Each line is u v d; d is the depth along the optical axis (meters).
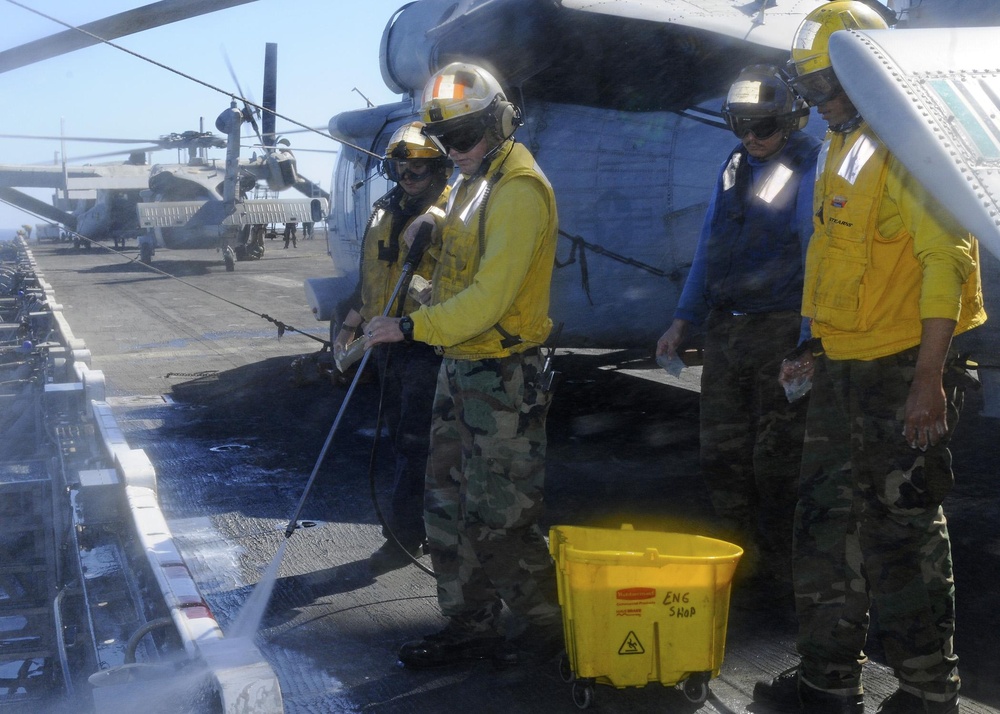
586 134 5.87
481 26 5.19
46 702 4.65
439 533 3.21
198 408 7.97
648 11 5.13
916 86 2.24
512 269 2.76
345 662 3.31
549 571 3.04
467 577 3.19
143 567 3.46
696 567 2.67
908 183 2.39
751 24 5.29
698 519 4.70
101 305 17.44
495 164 2.88
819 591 2.74
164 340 12.51
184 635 2.57
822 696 2.76
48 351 8.34
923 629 2.55
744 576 3.85
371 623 3.63
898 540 2.54
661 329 5.93
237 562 4.36
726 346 3.66
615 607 2.70
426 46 6.54
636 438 6.49
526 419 2.94
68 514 4.83
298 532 4.75
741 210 3.60
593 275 5.87
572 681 2.96
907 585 2.54
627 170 5.72
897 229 2.47
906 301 2.49
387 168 3.91
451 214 3.02
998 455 5.82
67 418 6.24
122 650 3.29
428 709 2.95
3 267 16.92
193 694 2.39
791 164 3.54
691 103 5.65
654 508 4.90
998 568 3.96
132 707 2.49
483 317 2.77
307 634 3.55
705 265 3.81
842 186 2.55
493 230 2.80
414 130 3.82
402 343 3.92
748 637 3.41
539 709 2.92
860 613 2.73
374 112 8.26
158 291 20.41
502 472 2.93
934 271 2.35
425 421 3.94
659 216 5.63
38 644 5.16
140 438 6.89
